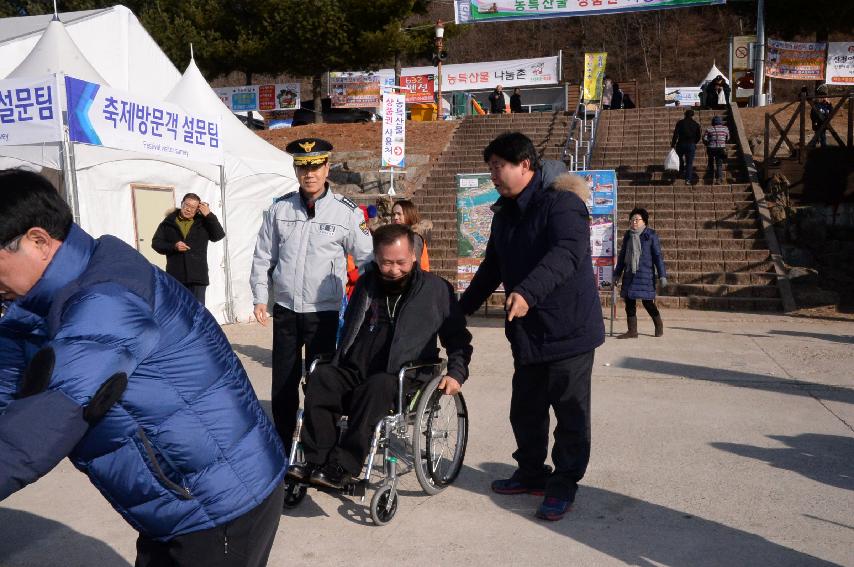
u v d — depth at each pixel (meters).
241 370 1.90
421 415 3.75
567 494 3.73
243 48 23.59
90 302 1.53
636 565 3.23
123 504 1.70
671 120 18.67
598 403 5.88
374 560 3.31
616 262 9.31
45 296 1.59
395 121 15.64
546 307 3.60
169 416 1.66
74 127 6.39
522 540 3.50
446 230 14.32
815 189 13.67
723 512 3.79
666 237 13.05
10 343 1.71
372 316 3.98
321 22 22.64
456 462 4.28
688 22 53.97
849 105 13.59
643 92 33.16
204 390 1.72
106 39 12.19
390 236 3.77
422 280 3.94
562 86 28.94
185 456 1.69
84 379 1.46
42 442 1.41
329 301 4.23
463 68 26.66
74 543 3.55
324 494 4.18
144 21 24.62
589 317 3.62
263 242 4.36
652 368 7.14
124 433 1.62
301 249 4.19
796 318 10.31
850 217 13.39
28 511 3.95
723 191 14.00
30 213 1.52
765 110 18.67
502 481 4.14
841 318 10.25
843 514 3.76
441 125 20.41
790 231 12.73
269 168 10.70
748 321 10.07
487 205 9.91
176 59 24.25
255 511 1.83
